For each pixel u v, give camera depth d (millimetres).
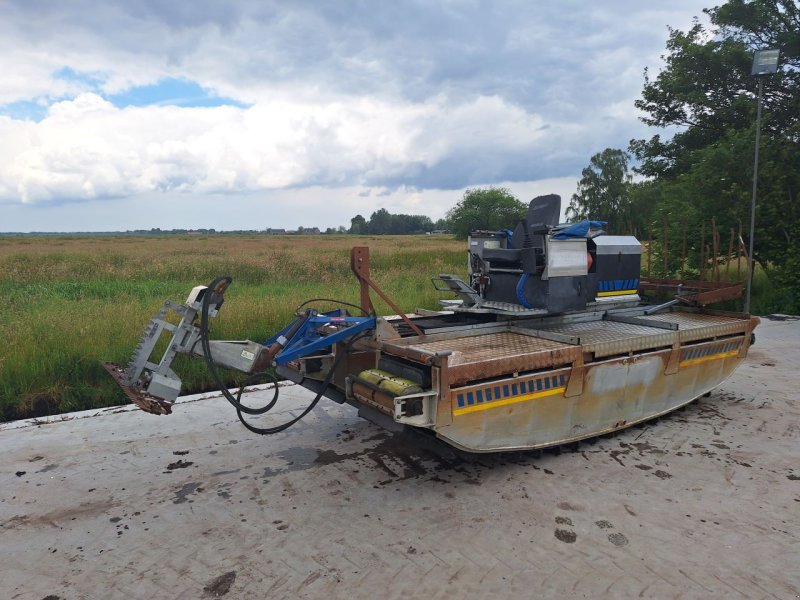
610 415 4918
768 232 12070
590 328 5371
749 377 7094
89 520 3746
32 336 7168
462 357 4121
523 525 3627
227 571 3174
